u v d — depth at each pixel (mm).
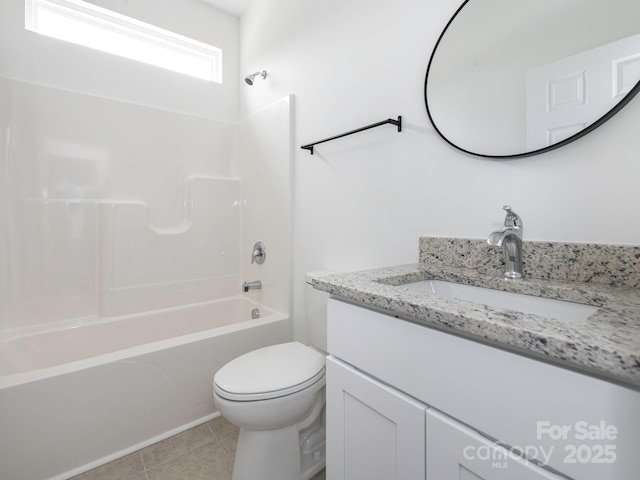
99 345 1783
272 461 1130
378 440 747
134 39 2080
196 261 2191
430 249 1155
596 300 693
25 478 1159
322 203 1657
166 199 2098
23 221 1646
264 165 2080
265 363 1228
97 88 1863
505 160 966
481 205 1027
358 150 1444
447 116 1092
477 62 1013
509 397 515
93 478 1236
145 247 1983
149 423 1428
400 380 692
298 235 1836
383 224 1343
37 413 1178
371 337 757
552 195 876
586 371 446
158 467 1300
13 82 1613
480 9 1010
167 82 2111
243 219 2348
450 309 582
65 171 1756
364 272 1000
